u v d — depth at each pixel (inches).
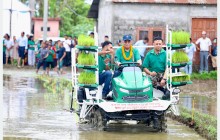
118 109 574.9
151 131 594.9
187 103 824.3
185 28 1390.3
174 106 610.5
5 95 891.4
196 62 1375.5
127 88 582.6
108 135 570.9
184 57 615.2
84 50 602.5
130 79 591.2
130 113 585.9
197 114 665.6
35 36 2453.2
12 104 786.8
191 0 1387.8
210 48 1349.7
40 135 563.8
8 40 1652.3
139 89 583.2
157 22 1381.6
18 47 1605.6
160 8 1381.6
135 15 1375.5
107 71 614.9
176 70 623.5
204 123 602.5
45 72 1369.3
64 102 819.4
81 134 573.6
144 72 631.2
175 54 613.3
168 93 610.5
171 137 562.9
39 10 2802.7
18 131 582.9
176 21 1387.8
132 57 621.9
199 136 568.7
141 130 600.4
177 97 614.2
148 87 586.6
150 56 632.4
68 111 717.9
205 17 1392.7
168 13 1384.1
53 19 2490.2
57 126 617.3
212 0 1390.3
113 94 598.2
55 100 840.9
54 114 701.3
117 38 1374.3
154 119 589.3
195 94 952.3
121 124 635.5
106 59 626.5
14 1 1924.2
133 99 583.8
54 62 1540.4
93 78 597.3
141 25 1378.0
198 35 1396.4
